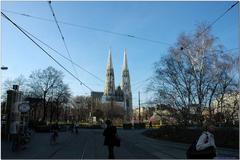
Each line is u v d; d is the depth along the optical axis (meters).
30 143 29.66
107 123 17.27
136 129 85.25
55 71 73.88
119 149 25.42
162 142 36.78
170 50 41.97
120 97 142.38
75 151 22.91
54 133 30.45
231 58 38.00
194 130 38.69
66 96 75.31
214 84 37.81
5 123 30.92
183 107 39.97
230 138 29.33
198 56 39.69
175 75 40.62
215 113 37.78
